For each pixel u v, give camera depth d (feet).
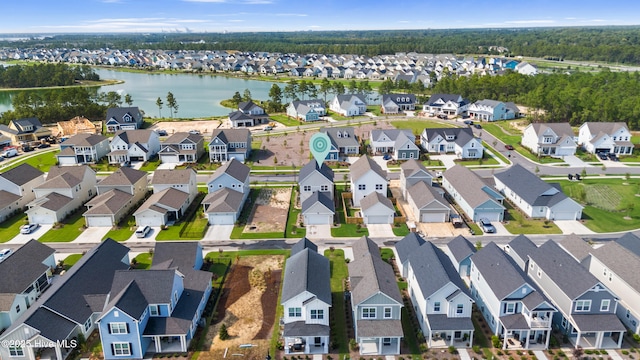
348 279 177.27
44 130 408.87
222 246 207.00
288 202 261.85
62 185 245.45
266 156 354.95
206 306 160.25
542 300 135.74
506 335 136.77
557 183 269.64
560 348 138.72
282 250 202.59
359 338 134.72
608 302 140.05
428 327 139.44
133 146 340.18
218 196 243.40
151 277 145.48
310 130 441.27
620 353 136.26
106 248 175.42
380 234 219.20
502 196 244.01
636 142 375.66
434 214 231.09
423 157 345.72
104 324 132.16
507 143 384.06
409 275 167.53
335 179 301.43
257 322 152.25
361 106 525.34
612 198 262.88
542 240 210.79
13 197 247.09
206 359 135.33
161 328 137.80
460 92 584.40
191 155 340.59
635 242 177.58
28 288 162.61
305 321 141.38
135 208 255.29
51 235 219.82
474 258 165.58
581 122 440.45
